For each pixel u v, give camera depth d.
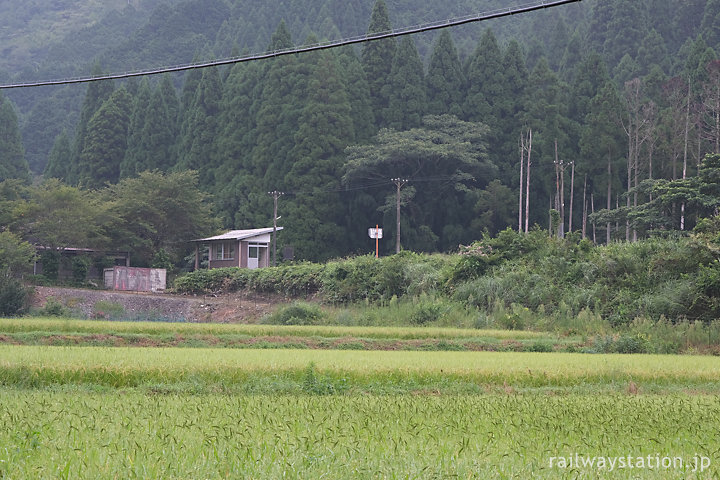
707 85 113.56
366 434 15.03
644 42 157.50
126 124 146.75
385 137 119.44
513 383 27.75
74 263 86.75
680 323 47.94
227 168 129.62
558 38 183.88
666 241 58.81
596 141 115.69
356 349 41.00
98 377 25.48
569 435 15.79
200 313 66.31
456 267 61.47
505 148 126.75
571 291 55.03
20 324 43.16
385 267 65.19
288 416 17.36
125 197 98.44
